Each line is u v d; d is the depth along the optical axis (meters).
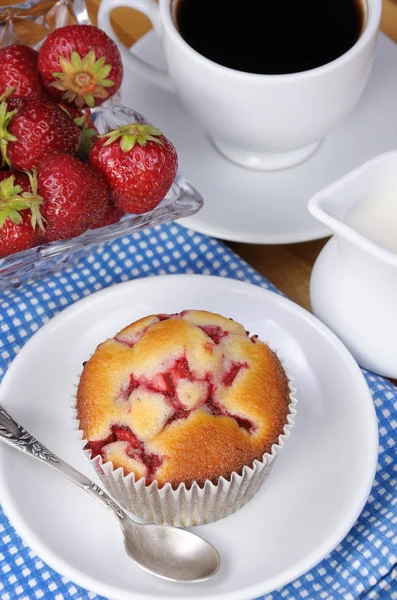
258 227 0.54
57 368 0.50
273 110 0.53
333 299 0.51
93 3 0.62
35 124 0.52
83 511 0.47
